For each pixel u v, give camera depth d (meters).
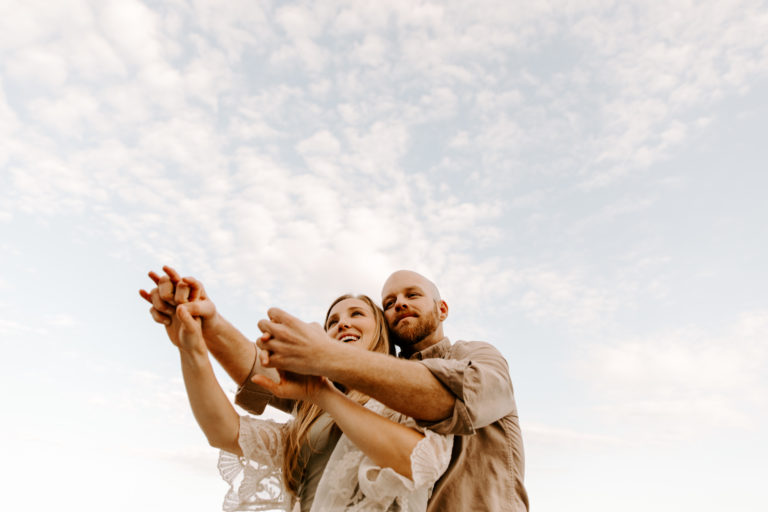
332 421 2.14
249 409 2.27
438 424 1.79
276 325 1.66
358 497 1.80
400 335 2.69
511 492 2.19
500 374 2.04
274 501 2.14
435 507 2.14
